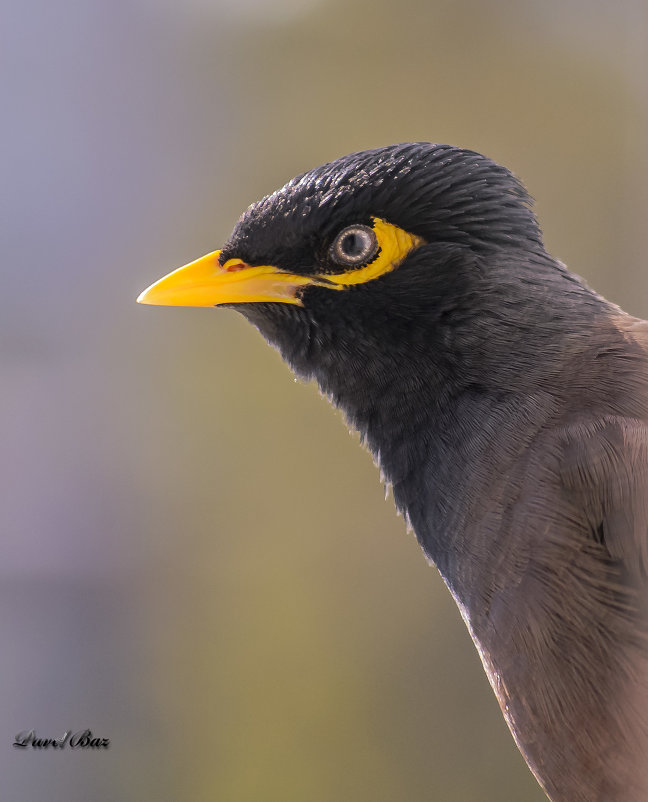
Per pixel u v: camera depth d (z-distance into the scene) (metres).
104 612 13.39
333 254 6.30
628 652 5.39
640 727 5.38
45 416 14.10
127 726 12.86
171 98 15.02
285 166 14.83
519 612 5.54
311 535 13.55
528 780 12.41
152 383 14.23
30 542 13.60
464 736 12.62
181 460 13.99
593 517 5.45
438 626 12.99
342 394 6.47
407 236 6.17
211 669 13.06
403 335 6.19
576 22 14.25
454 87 14.58
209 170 14.91
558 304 6.05
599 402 5.70
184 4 14.99
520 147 14.36
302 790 12.51
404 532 13.44
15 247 14.45
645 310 13.79
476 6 14.48
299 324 6.46
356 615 13.16
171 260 14.62
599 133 14.18
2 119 14.70
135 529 13.77
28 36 14.75
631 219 13.95
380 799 12.37
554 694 5.50
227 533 13.72
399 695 12.77
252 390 14.11
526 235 6.21
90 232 14.60
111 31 15.01
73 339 14.34
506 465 5.75
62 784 12.55
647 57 14.04
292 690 12.88
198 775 12.60
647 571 5.37
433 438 6.08
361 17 14.80
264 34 15.08
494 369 5.98
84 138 14.78
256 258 6.51
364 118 14.75
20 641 13.09
